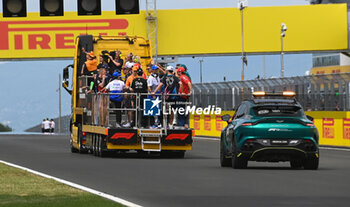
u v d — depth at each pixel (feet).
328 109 231.50
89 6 161.68
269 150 123.95
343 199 82.89
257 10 413.80
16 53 401.08
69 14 400.88
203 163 145.89
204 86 320.91
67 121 495.82
